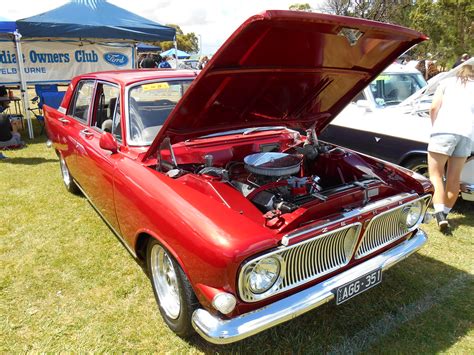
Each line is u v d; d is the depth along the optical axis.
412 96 5.16
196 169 2.87
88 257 3.51
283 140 3.51
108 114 3.49
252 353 2.44
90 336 2.57
